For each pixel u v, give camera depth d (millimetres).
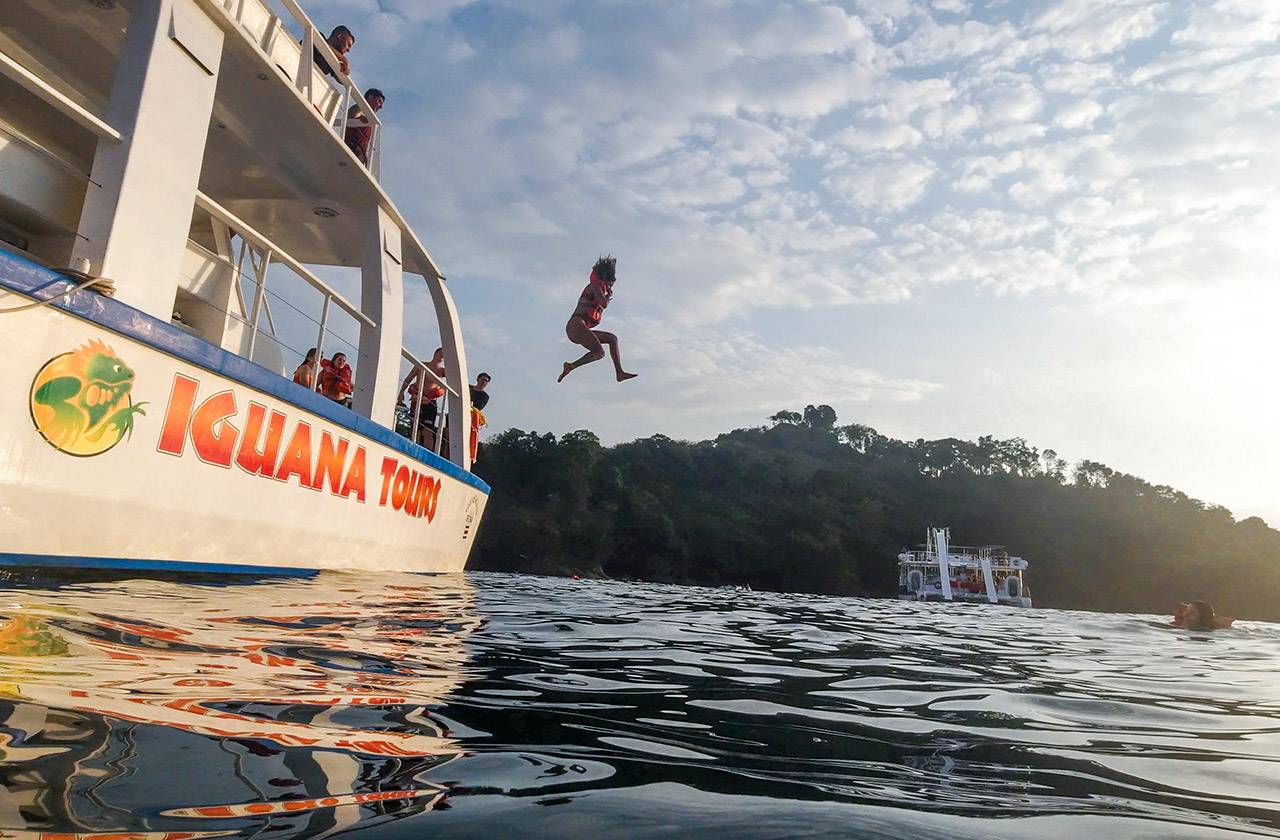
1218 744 2625
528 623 5309
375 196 8258
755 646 5336
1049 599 105938
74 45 6543
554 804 1449
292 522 6598
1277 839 1555
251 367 5832
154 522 5184
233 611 4008
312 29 6785
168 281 5203
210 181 8219
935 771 2006
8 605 3086
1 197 5086
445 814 1339
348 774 1533
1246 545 112000
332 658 2994
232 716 1882
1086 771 2111
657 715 2551
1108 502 130375
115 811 1201
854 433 170500
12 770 1329
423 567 9586
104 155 4902
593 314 9359
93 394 4625
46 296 4266
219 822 1201
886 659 5039
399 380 8516
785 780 1787
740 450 126500
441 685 2691
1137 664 5699
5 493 4234
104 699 1883
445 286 10328
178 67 5305
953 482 130000
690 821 1393
